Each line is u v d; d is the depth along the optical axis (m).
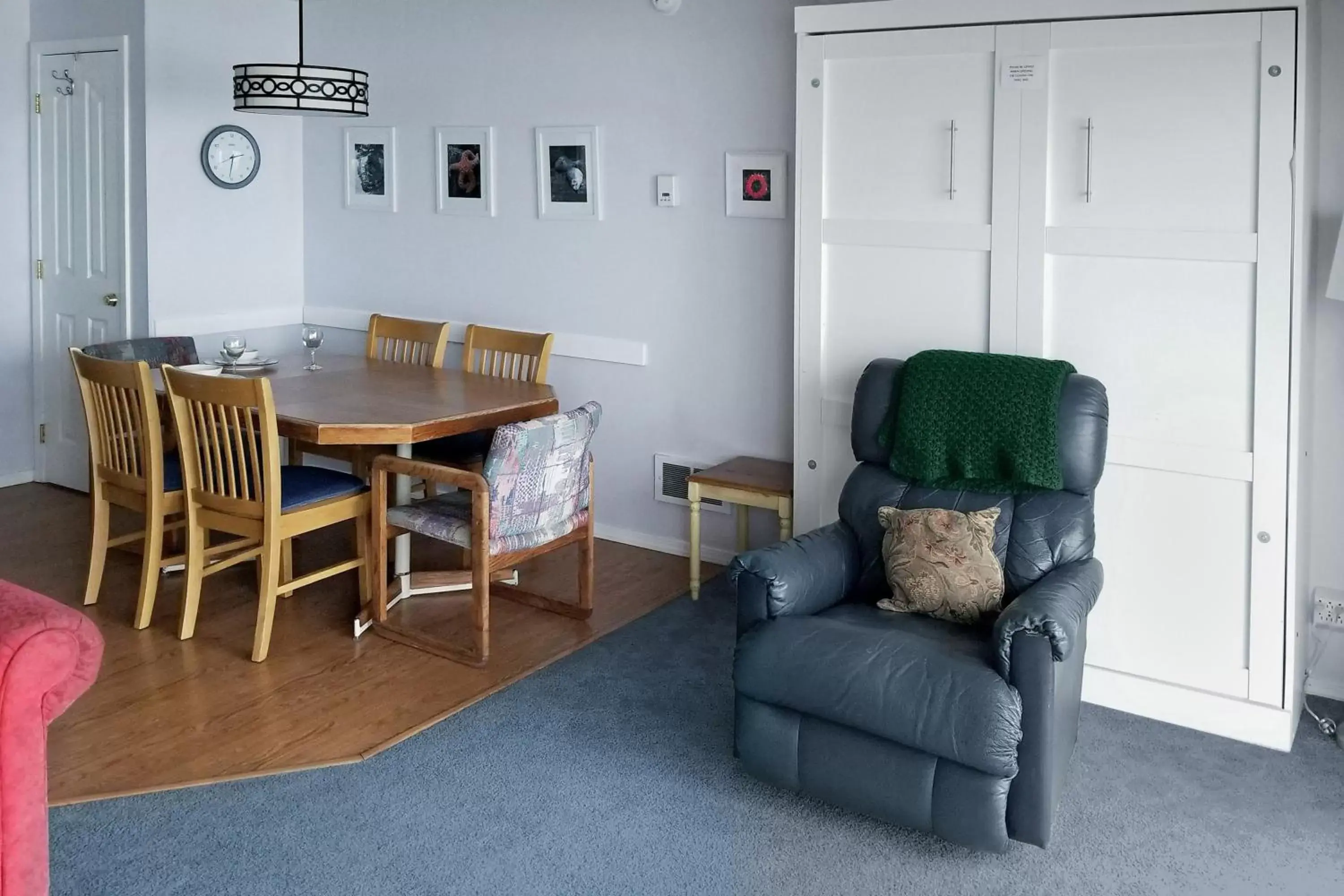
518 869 2.82
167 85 5.37
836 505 4.05
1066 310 3.55
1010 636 2.74
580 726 3.52
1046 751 2.73
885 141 3.76
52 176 5.73
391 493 4.58
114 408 4.16
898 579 3.24
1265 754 3.38
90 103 5.52
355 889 2.73
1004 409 3.34
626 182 4.96
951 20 3.58
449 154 5.47
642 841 2.94
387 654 4.00
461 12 5.32
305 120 5.96
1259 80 3.19
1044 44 3.46
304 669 3.87
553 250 5.23
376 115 5.70
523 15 5.13
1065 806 3.11
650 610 4.43
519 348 4.92
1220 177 3.28
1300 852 2.90
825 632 2.98
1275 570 3.33
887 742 2.87
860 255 3.87
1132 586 3.56
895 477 3.56
